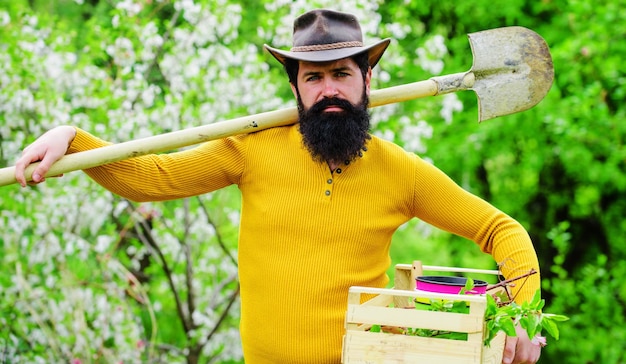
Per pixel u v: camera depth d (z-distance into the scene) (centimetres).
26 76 480
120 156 241
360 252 247
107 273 495
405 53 551
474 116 791
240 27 649
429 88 264
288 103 540
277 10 519
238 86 509
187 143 248
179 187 253
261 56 531
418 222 582
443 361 208
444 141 777
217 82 509
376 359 212
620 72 742
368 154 253
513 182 887
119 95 490
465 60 799
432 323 209
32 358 473
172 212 530
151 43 495
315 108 245
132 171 246
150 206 505
